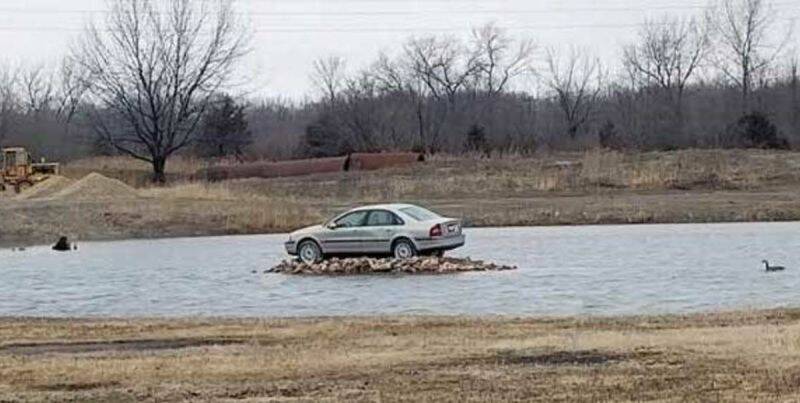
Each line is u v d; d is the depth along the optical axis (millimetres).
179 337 25688
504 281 39719
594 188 95500
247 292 38438
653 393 17141
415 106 141125
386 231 46375
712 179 96062
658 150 115062
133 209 77938
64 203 80188
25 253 61594
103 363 21422
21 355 23078
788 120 129875
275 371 20031
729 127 122062
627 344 22188
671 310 30438
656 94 137750
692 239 59000
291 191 97000
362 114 139500
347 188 97625
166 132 117312
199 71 120875
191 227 75000
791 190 89688
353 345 23328
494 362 20531
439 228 46125
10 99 150625
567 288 37000
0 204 81688
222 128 140000
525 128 140375
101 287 41406
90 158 139500
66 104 153250
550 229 71875
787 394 16812
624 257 48938
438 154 121500
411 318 28719
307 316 30750
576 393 17281
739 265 44000
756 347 21156
